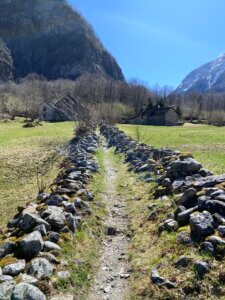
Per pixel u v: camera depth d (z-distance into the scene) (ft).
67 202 38.99
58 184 53.11
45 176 87.25
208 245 25.91
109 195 50.37
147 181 53.52
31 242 27.48
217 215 29.01
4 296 21.45
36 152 121.60
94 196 46.85
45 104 327.47
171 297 22.86
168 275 24.86
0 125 239.30
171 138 151.23
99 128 193.57
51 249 28.30
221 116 363.56
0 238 32.99
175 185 42.32
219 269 23.81
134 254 30.14
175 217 33.17
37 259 25.80
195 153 95.04
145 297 23.77
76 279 25.68
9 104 355.36
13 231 33.09
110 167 75.56
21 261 25.96
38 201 45.39
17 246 28.22
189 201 34.47
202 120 395.75
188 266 24.94
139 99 467.93
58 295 23.39
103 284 26.11
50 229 31.58
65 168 77.56
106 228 36.83
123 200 47.67
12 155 116.37
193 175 43.65
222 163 70.54
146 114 342.44
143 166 63.82
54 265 26.32
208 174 43.62
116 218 40.45
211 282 22.98
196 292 22.72
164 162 58.29
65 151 117.29
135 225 36.68
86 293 24.82
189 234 28.58
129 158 79.61
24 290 21.75
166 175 47.09
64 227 32.09
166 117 335.26
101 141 133.69
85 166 67.31
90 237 33.47
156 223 34.55
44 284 23.65
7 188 79.30
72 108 184.03
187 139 146.61
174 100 522.47
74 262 27.53
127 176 62.95
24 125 230.27
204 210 30.60
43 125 244.22
